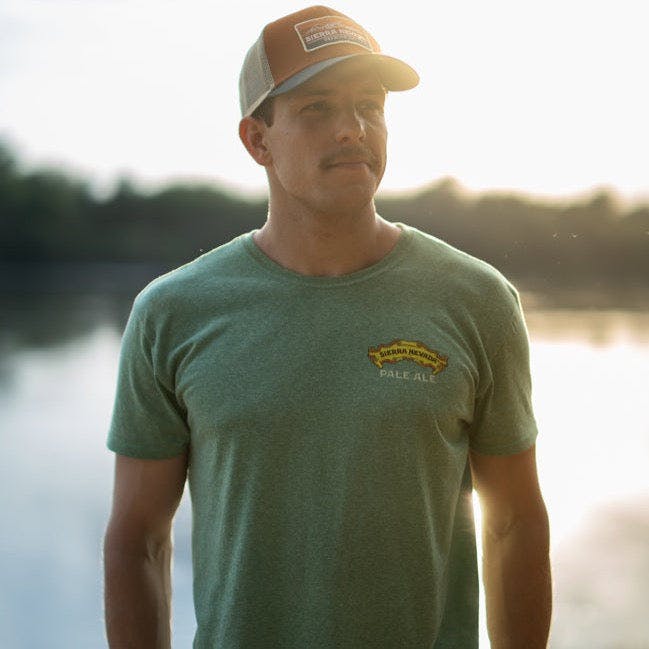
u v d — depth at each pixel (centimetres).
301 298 171
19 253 4712
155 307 176
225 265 178
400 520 164
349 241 172
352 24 181
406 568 165
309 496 164
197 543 179
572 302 2177
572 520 616
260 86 175
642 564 527
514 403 175
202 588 177
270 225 179
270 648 167
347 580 163
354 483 163
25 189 4725
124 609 180
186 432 180
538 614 177
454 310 170
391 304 169
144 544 183
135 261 4516
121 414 183
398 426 163
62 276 4150
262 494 166
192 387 171
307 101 169
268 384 166
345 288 170
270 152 178
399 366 166
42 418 1015
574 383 1144
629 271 2255
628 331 1706
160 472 182
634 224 1634
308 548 165
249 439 166
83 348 1728
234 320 171
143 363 178
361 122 169
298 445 165
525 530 178
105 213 4647
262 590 167
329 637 164
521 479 178
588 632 436
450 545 176
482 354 171
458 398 167
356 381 165
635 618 450
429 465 166
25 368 1435
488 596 182
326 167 168
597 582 505
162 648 183
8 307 2666
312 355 167
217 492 172
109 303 2886
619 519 614
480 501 184
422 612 166
